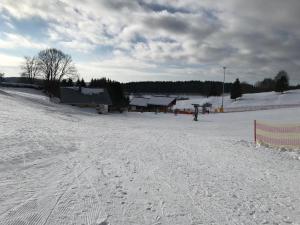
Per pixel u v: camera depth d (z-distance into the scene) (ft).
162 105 327.88
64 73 297.53
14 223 15.38
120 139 54.75
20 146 35.27
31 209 17.40
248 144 59.26
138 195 22.02
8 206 17.51
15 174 24.26
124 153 39.78
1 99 116.37
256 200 23.24
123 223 16.75
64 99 217.97
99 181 24.70
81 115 131.34
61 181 23.72
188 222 17.83
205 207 20.71
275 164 39.88
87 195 20.83
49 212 17.21
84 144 44.19
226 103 350.43
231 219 18.86
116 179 25.89
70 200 19.49
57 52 293.23
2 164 26.66
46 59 291.38
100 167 30.01
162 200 21.42
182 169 32.35
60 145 40.22
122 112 220.84
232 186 26.84
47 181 23.32
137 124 112.98
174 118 176.86
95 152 38.55
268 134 60.70
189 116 195.00
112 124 99.40
